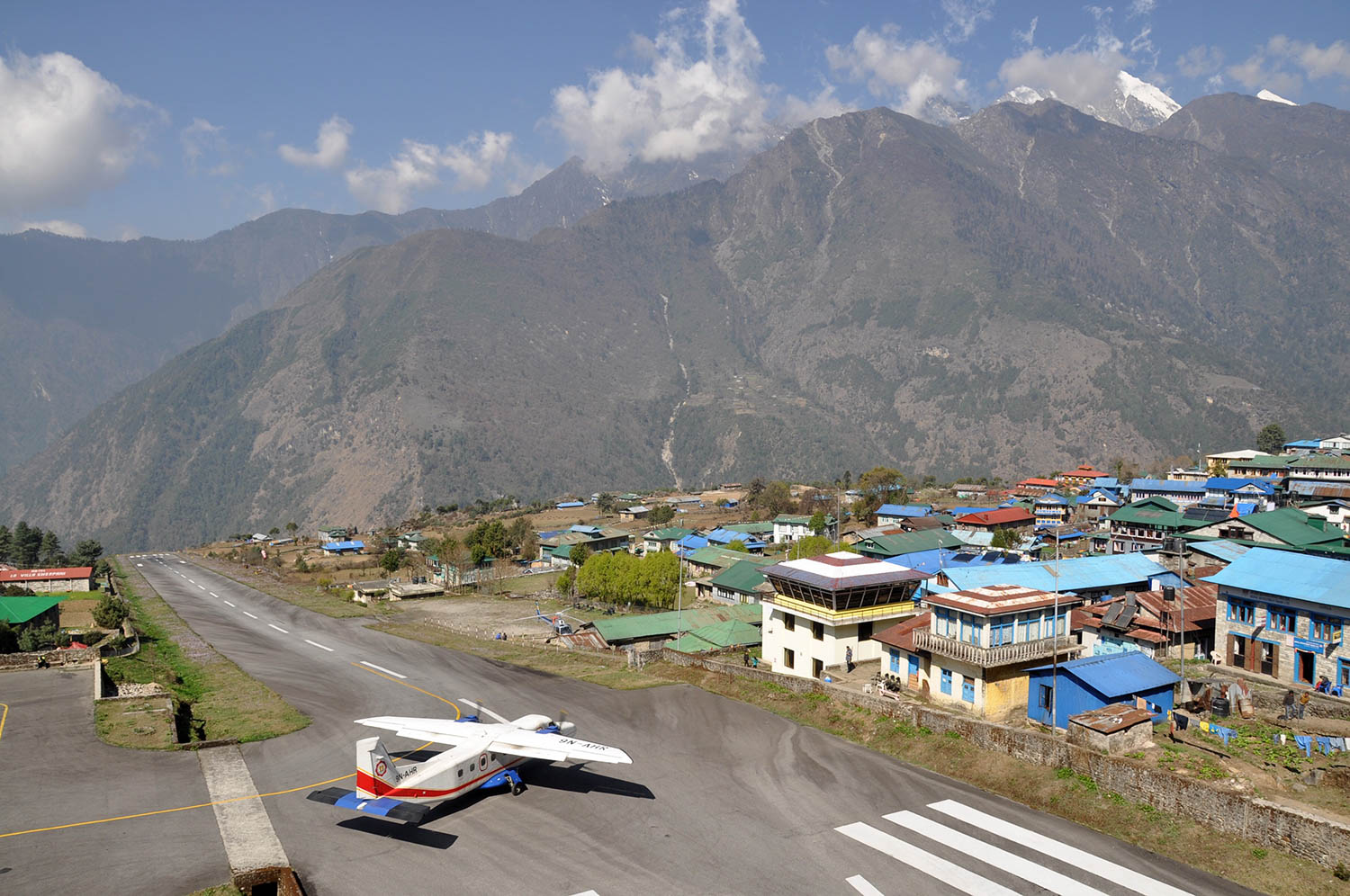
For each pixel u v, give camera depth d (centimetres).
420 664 6694
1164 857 3009
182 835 3253
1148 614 5453
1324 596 4519
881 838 3216
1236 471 14800
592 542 16275
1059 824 3312
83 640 8025
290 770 4019
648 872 2981
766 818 3422
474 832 3319
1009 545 11300
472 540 17025
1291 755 3575
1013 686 4659
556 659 6694
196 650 7625
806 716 4772
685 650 7231
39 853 3075
